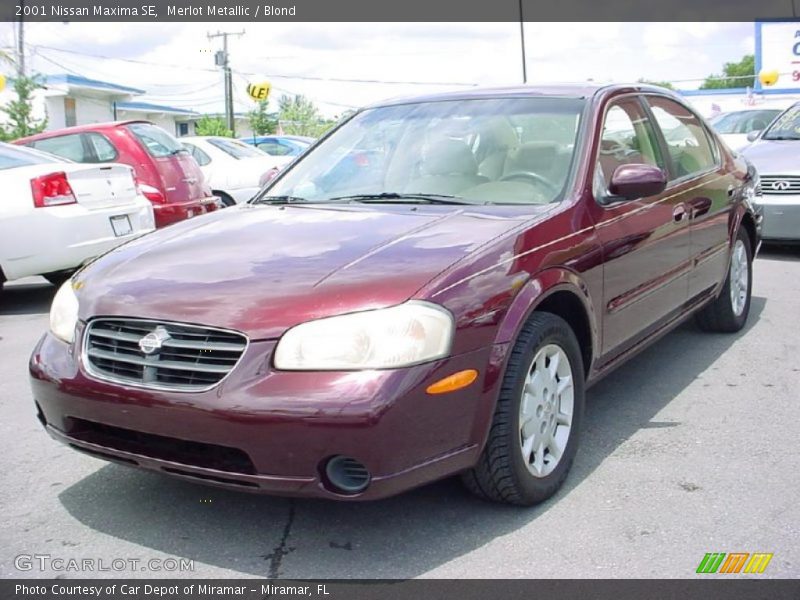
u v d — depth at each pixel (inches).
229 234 151.6
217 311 122.2
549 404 141.5
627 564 122.0
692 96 1423.5
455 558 124.9
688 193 195.5
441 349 119.2
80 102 1576.0
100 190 301.4
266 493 118.3
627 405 187.6
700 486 146.6
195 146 491.5
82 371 129.3
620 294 163.2
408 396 115.3
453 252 131.6
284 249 138.9
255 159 515.2
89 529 136.3
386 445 114.3
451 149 173.9
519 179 162.2
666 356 223.5
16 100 1173.7
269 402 114.5
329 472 116.4
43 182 283.9
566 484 148.3
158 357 123.6
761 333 243.9
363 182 175.3
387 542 129.8
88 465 161.5
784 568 120.1
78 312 136.1
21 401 200.2
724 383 201.3
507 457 130.3
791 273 329.1
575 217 152.0
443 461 121.3
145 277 135.6
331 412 113.0
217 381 118.6
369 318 117.6
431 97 194.9
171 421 119.8
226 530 135.0
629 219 166.4
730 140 552.1
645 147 187.6
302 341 117.0
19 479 155.6
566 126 170.2
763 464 155.2
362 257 131.6
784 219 344.2
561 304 149.3
